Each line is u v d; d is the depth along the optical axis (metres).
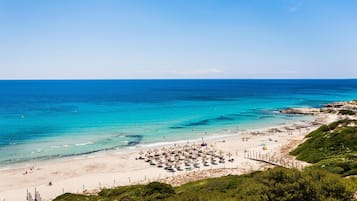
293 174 20.28
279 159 57.66
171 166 56.06
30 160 60.38
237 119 114.75
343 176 33.84
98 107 150.25
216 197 19.38
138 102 177.00
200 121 109.31
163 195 31.56
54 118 113.31
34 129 91.44
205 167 55.75
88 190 45.09
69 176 51.56
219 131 92.38
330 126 65.69
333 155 51.94
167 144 75.44
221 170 53.06
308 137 68.44
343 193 18.75
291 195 18.45
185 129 94.69
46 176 51.44
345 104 138.38
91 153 66.12
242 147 71.06
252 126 100.88
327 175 20.41
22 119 110.62
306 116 121.44
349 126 61.72
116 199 33.19
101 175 52.03
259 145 72.88
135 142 76.81
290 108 141.88
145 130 91.94
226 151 67.38
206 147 71.31
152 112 132.12
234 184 32.84
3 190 45.31
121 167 56.41
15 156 62.91
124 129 92.88
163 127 97.19
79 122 104.56
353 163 37.00
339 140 56.66
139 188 35.81
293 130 92.06
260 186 19.45
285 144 72.12
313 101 180.12
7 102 177.25
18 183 48.19
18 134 83.94
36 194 41.06
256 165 55.50
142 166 56.97
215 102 177.38
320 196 18.47
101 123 102.88
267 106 155.88
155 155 63.66
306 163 53.00
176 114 126.38
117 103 171.00
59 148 69.69
